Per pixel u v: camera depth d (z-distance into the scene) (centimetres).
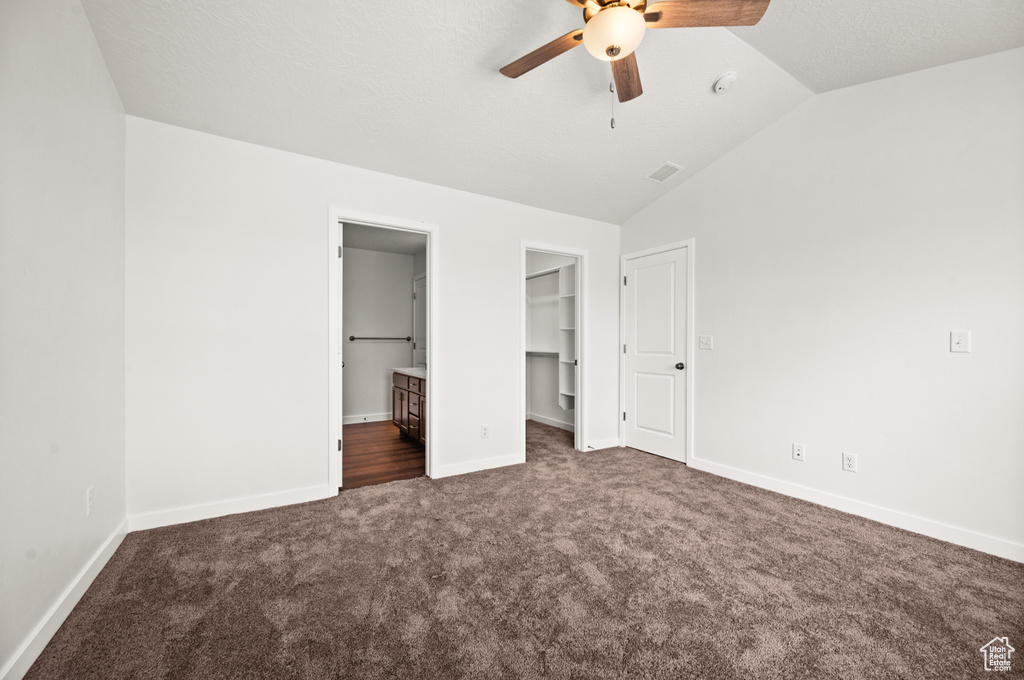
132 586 171
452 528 228
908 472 229
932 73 221
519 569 187
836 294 257
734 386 312
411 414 421
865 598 166
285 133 246
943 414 217
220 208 242
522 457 355
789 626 150
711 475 320
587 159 303
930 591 171
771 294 289
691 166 326
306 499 265
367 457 369
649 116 264
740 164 306
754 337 299
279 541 212
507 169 304
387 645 139
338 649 137
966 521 210
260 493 252
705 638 143
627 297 404
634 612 157
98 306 183
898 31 197
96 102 181
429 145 270
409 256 571
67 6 155
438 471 315
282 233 259
